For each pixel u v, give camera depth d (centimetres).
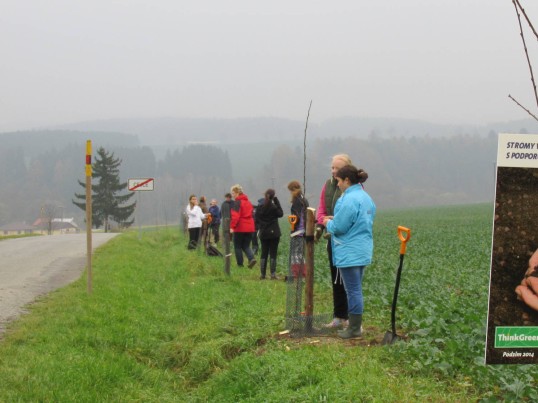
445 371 671
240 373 766
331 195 948
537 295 539
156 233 3997
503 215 535
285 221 6750
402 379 657
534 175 532
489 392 616
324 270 1627
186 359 905
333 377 660
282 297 1262
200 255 2111
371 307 1098
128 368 831
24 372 728
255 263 1744
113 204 7950
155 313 1150
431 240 3212
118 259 1892
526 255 536
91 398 690
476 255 2311
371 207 852
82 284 1362
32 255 2209
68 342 880
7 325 980
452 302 1091
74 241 3114
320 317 925
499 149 529
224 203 1992
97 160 8000
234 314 1091
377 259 2047
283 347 841
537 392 607
